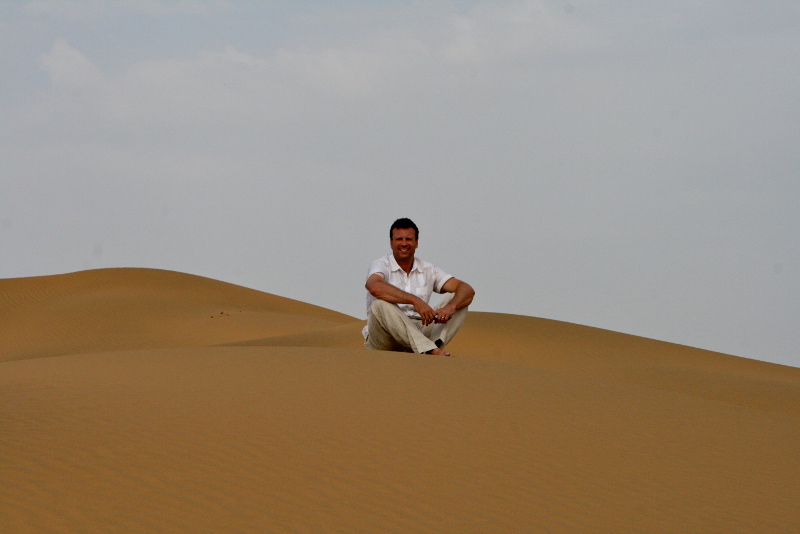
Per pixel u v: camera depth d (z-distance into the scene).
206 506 4.48
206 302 44.31
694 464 6.14
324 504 4.66
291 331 34.03
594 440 6.47
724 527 4.88
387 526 4.44
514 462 5.73
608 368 21.16
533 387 8.16
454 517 4.65
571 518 4.79
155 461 5.12
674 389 18.12
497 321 27.38
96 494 4.50
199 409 6.50
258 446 5.59
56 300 43.47
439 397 7.38
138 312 40.28
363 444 5.83
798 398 17.31
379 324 10.23
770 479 5.95
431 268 10.70
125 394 7.04
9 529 3.96
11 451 5.08
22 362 10.69
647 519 4.89
